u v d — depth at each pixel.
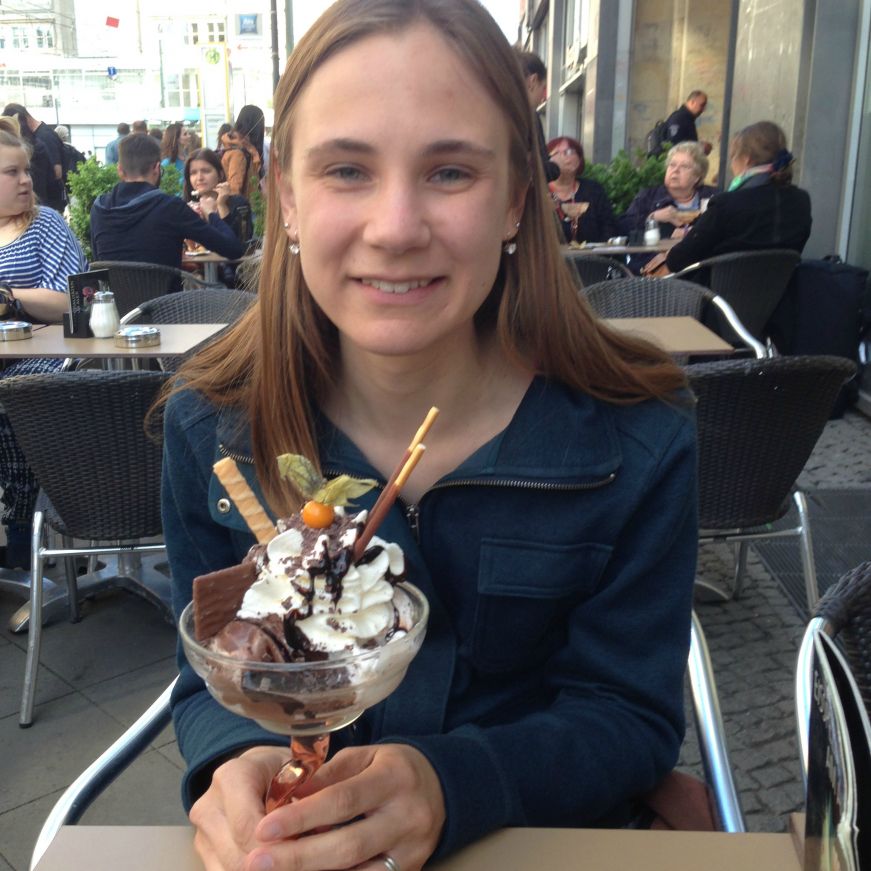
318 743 0.97
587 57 14.31
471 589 1.29
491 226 1.10
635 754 1.22
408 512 1.30
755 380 2.54
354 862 0.92
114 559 3.83
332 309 1.13
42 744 2.78
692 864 0.96
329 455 1.32
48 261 4.28
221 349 1.45
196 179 8.16
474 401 1.32
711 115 11.86
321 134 1.05
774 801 2.46
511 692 1.35
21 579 3.66
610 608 1.30
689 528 1.34
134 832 1.03
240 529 1.32
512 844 1.02
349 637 0.86
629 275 5.39
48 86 45.94
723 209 5.30
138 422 2.68
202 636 0.88
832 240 6.38
